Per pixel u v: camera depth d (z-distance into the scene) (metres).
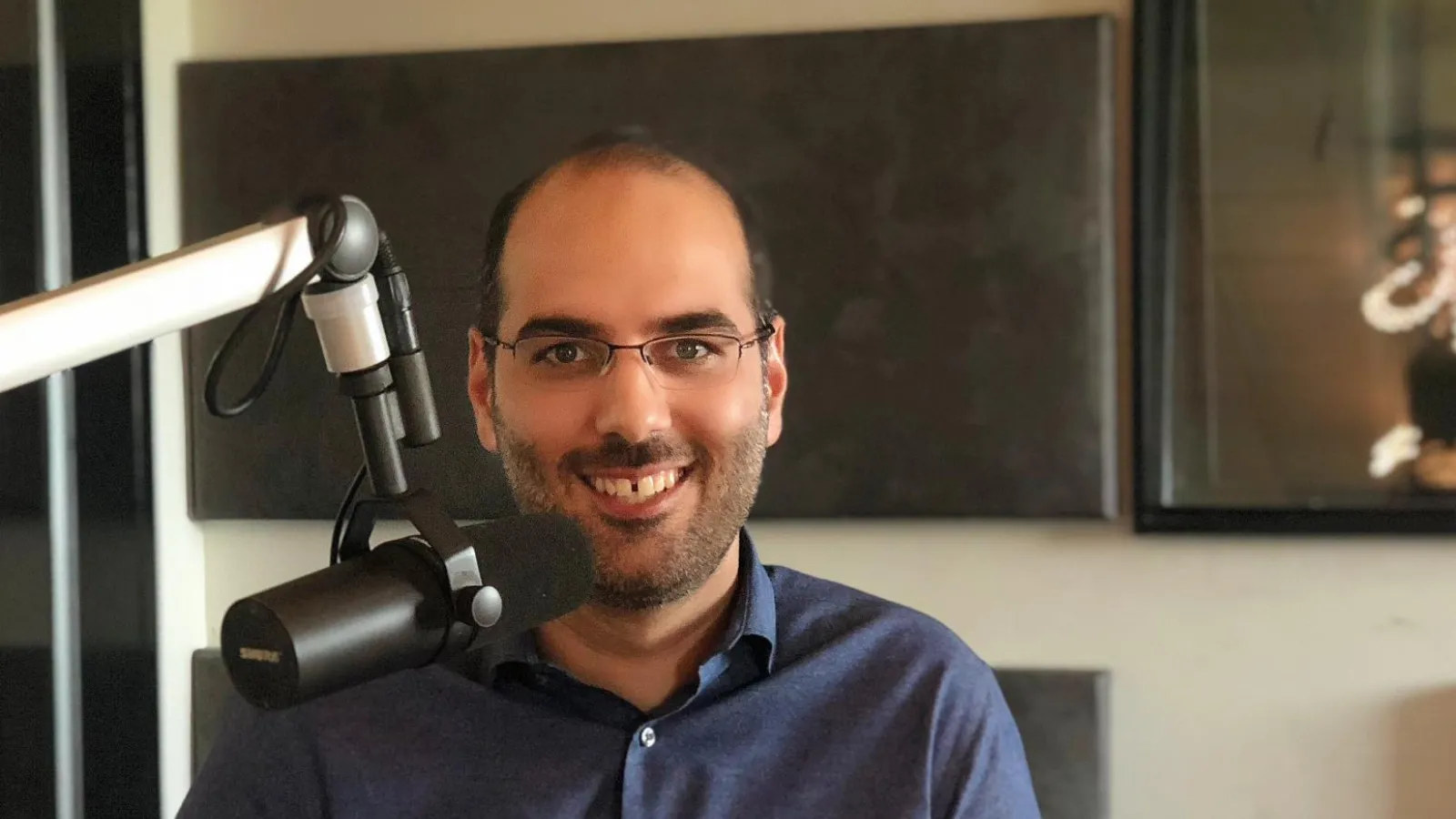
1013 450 1.61
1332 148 1.56
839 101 1.63
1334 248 1.56
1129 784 1.63
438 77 1.71
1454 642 1.56
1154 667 1.63
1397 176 1.54
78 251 1.67
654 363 1.03
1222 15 1.57
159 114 1.75
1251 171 1.57
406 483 0.67
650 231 1.03
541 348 1.03
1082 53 1.59
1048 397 1.60
